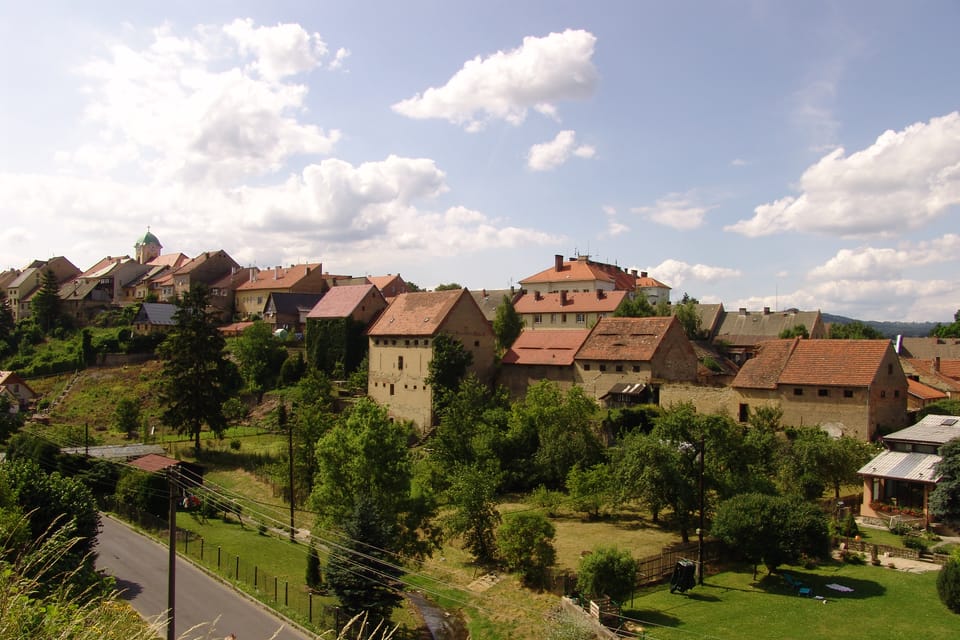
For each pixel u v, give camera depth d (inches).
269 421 3447.3
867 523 1829.5
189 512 2233.0
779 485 1951.3
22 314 6141.7
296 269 5541.3
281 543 1955.0
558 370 3132.4
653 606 1403.8
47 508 1391.5
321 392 3255.4
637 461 1895.9
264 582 1595.7
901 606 1309.1
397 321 3457.2
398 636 1405.0
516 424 2647.6
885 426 2313.0
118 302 5920.3
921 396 2684.5
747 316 4424.2
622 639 1194.0
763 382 2486.5
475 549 1844.2
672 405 2605.8
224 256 5753.0
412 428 3223.4
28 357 4881.9
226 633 1320.1
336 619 1333.7
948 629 1198.9
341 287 4106.8
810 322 4151.1
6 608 463.2
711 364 3425.2
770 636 1216.8
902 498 1841.8
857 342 2421.3
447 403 3006.9
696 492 1844.2
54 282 5674.2
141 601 1460.4
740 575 1576.0
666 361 2878.9
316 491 1768.0
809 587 1444.4
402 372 3346.5
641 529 2021.4
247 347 4074.8
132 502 2194.9
